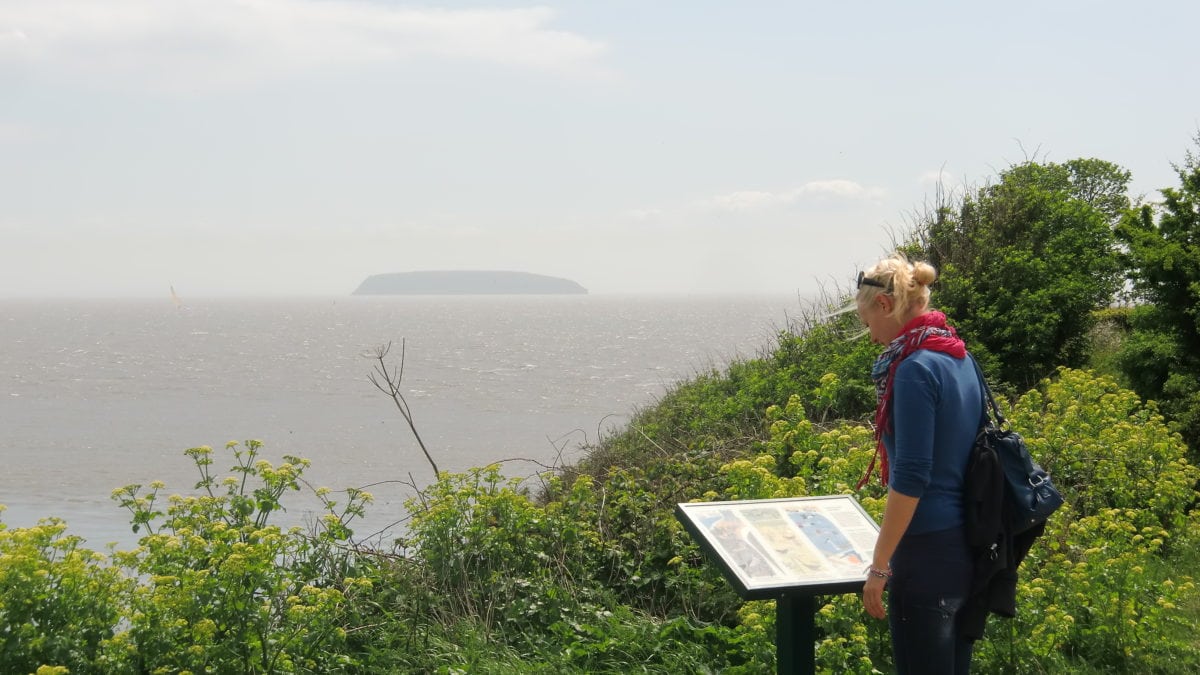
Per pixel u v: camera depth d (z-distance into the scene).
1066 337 14.61
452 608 5.73
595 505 7.23
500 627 5.64
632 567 6.42
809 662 3.86
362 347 111.56
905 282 3.57
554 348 106.31
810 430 7.29
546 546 6.43
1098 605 5.61
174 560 4.69
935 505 3.48
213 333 156.12
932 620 3.46
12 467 28.52
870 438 7.35
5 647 3.96
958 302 14.48
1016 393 13.44
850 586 3.62
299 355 97.06
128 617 4.38
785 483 5.90
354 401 51.59
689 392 16.27
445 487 6.48
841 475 6.38
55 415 44.81
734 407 12.95
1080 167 25.62
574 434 36.34
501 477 6.55
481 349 106.25
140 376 69.94
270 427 39.88
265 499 5.48
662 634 5.46
